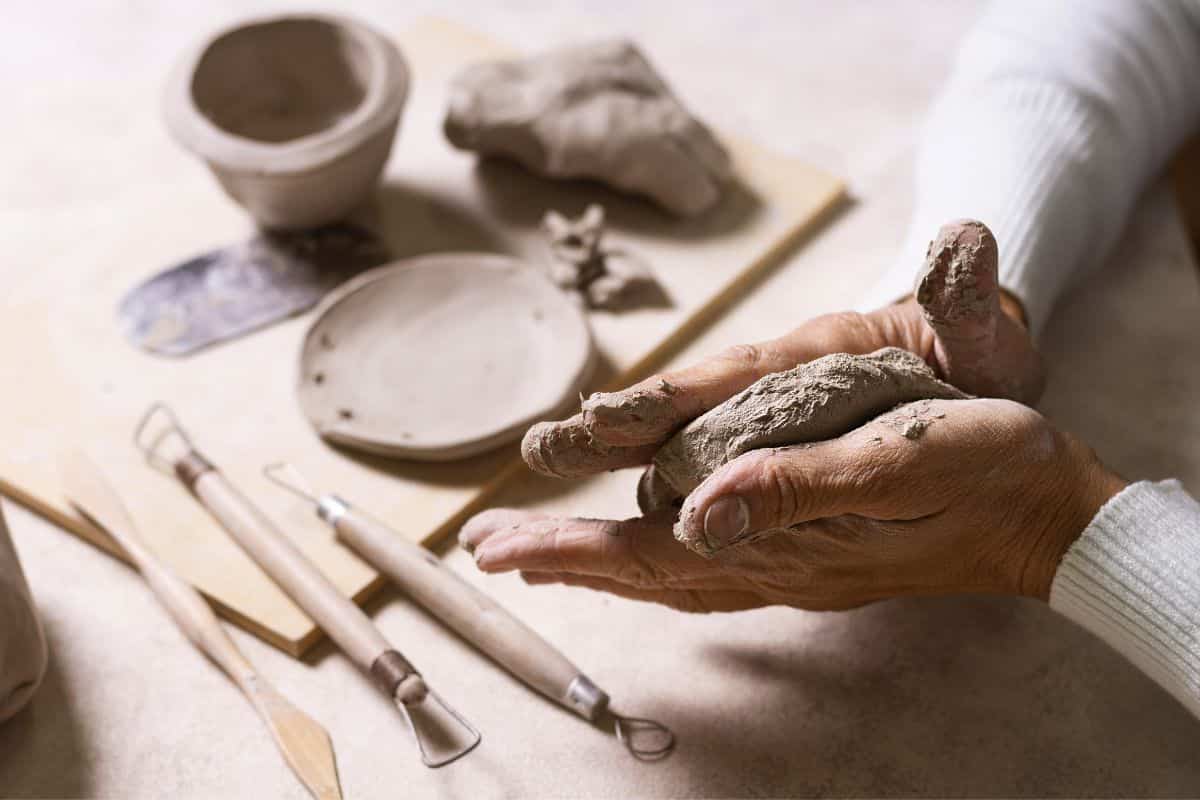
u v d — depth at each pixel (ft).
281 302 4.68
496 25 6.43
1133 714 3.34
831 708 3.38
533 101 4.99
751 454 2.72
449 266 4.53
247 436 4.18
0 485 4.07
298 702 3.45
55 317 4.66
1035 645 3.52
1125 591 3.00
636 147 4.82
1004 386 3.37
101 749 3.36
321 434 4.10
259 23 4.99
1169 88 4.58
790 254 4.96
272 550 3.65
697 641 3.57
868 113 5.67
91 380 4.40
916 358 3.15
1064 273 4.09
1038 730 3.32
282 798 3.23
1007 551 3.14
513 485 4.07
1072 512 3.06
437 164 5.35
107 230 5.08
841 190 5.14
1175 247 4.80
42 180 5.39
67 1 6.84
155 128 5.72
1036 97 4.36
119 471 4.06
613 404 2.82
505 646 3.39
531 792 3.21
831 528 2.97
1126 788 3.19
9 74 6.27
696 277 4.75
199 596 3.61
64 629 3.68
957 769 3.23
